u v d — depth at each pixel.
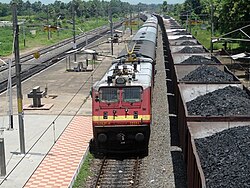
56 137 20.70
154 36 38.97
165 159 17.34
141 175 15.88
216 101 17.52
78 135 21.00
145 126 17.25
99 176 15.69
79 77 39.53
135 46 27.80
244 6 45.66
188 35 50.84
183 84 20.45
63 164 17.05
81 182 15.26
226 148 12.91
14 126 23.05
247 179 10.63
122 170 16.39
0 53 59.16
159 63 46.06
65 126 22.73
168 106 26.45
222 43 62.78
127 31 91.12
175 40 45.84
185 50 35.53
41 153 18.42
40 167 16.77
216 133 14.48
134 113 17.23
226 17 48.53
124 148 17.80
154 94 29.97
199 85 20.39
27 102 28.78
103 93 17.30
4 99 30.25
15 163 17.30
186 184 14.79
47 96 30.69
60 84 35.94
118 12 164.00
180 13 109.62
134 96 17.23
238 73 39.78
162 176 15.61
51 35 89.19
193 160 11.88
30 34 87.69
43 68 45.78
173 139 20.00
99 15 141.25
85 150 18.70
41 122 23.73
